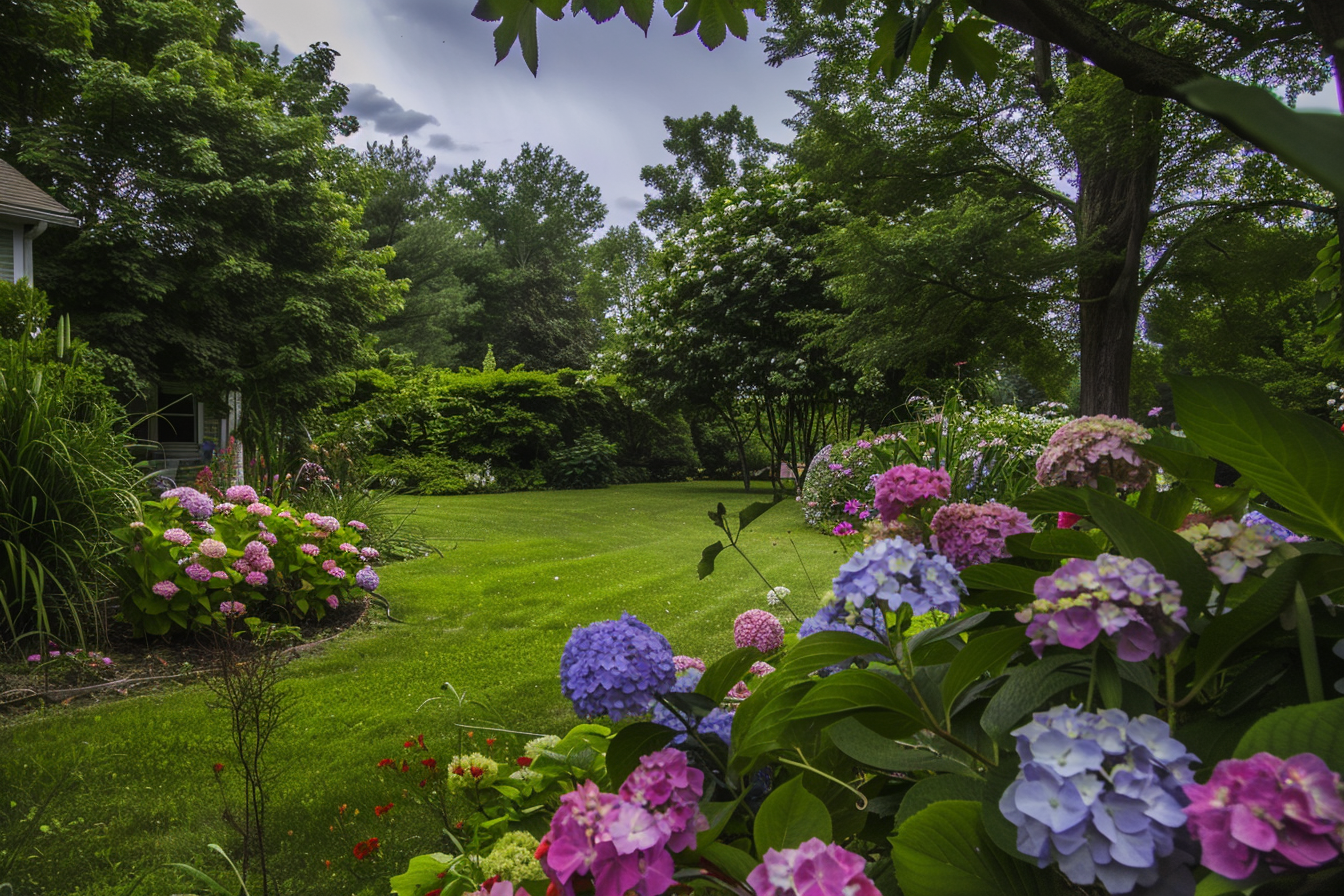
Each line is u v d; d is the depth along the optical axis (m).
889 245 8.88
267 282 11.27
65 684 3.51
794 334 14.45
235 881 1.93
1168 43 4.22
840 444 9.69
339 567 5.01
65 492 4.08
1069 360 10.73
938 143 9.79
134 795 2.43
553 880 0.71
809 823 0.66
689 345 15.60
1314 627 0.65
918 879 0.59
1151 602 0.57
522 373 19.50
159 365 11.07
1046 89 8.31
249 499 4.89
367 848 1.83
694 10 1.32
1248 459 0.66
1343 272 0.74
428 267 29.20
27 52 10.09
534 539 8.66
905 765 0.73
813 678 0.80
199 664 3.87
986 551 0.94
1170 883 0.48
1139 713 0.64
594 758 1.22
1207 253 8.43
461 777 1.38
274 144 11.39
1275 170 7.64
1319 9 0.66
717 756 1.00
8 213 8.19
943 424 6.50
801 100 11.19
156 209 10.11
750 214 15.08
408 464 15.91
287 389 11.02
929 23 1.22
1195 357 10.18
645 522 10.79
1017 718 0.65
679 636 4.34
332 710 3.24
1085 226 8.79
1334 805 0.41
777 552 7.62
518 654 4.14
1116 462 1.00
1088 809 0.47
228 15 14.35
